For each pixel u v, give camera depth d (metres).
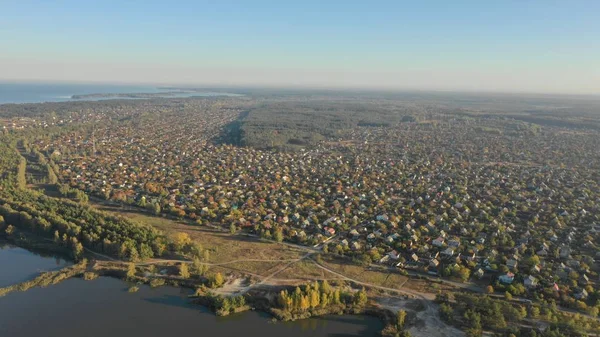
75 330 167.88
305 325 174.88
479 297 184.50
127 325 172.00
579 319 169.12
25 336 163.62
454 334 166.00
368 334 169.50
